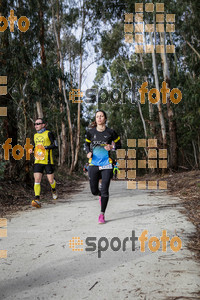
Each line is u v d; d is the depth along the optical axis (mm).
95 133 4531
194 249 3025
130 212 5066
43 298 2094
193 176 10133
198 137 18281
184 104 16109
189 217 4414
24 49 8219
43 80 8703
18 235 3777
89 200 6840
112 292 2137
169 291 2104
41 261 2824
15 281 2396
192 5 14133
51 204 6430
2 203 6312
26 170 8062
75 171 21953
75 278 2410
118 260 2773
